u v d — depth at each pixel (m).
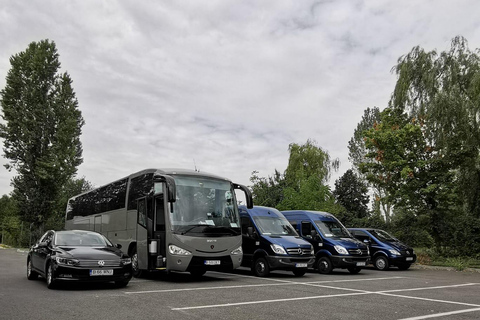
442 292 11.48
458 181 24.62
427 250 25.00
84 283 12.35
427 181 22.84
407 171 22.05
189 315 7.54
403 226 25.22
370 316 7.69
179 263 12.69
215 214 13.63
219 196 14.00
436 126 23.72
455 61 24.61
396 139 23.09
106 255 11.17
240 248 13.80
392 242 20.55
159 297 9.73
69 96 46.09
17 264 20.83
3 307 8.22
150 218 13.97
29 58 45.22
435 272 19.19
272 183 35.19
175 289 11.30
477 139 23.47
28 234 49.53
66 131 44.66
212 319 7.21
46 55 45.41
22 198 44.44
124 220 16.28
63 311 7.84
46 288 11.23
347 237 18.11
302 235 18.41
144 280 13.84
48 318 7.17
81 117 46.97
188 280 13.87
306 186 30.42
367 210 49.50
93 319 7.12
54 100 45.28
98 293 10.33
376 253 20.14
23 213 44.88
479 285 13.67
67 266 10.56
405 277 16.11
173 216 13.06
